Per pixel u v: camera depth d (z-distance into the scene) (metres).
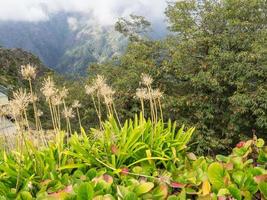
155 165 3.94
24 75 3.90
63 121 19.02
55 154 4.10
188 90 20.53
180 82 20.25
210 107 18.33
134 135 4.05
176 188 3.00
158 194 2.68
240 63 17.00
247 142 3.35
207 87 18.44
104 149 4.14
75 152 4.20
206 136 18.16
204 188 2.60
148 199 2.55
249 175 2.60
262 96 16.50
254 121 18.28
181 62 18.94
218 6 19.19
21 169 3.61
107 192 2.65
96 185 2.66
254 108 16.59
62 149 4.12
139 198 2.53
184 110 19.72
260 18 19.41
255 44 17.34
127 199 2.37
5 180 3.57
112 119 4.64
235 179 2.65
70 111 4.53
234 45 18.80
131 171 3.84
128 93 20.12
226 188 2.48
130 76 19.70
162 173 3.48
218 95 18.36
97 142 4.26
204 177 2.83
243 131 19.12
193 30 18.77
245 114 18.08
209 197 2.47
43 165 3.74
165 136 4.34
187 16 19.69
